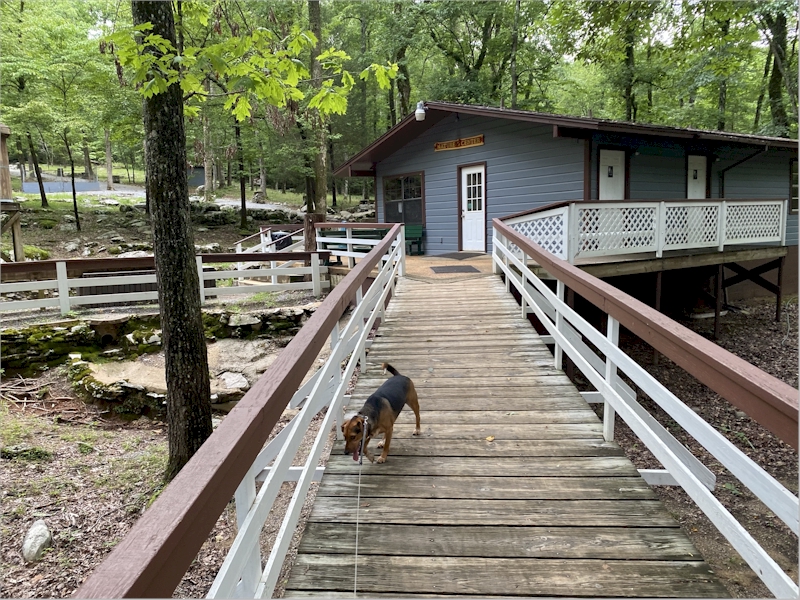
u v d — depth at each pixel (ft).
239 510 5.40
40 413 20.94
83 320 25.53
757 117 68.39
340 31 83.61
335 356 10.11
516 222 29.53
